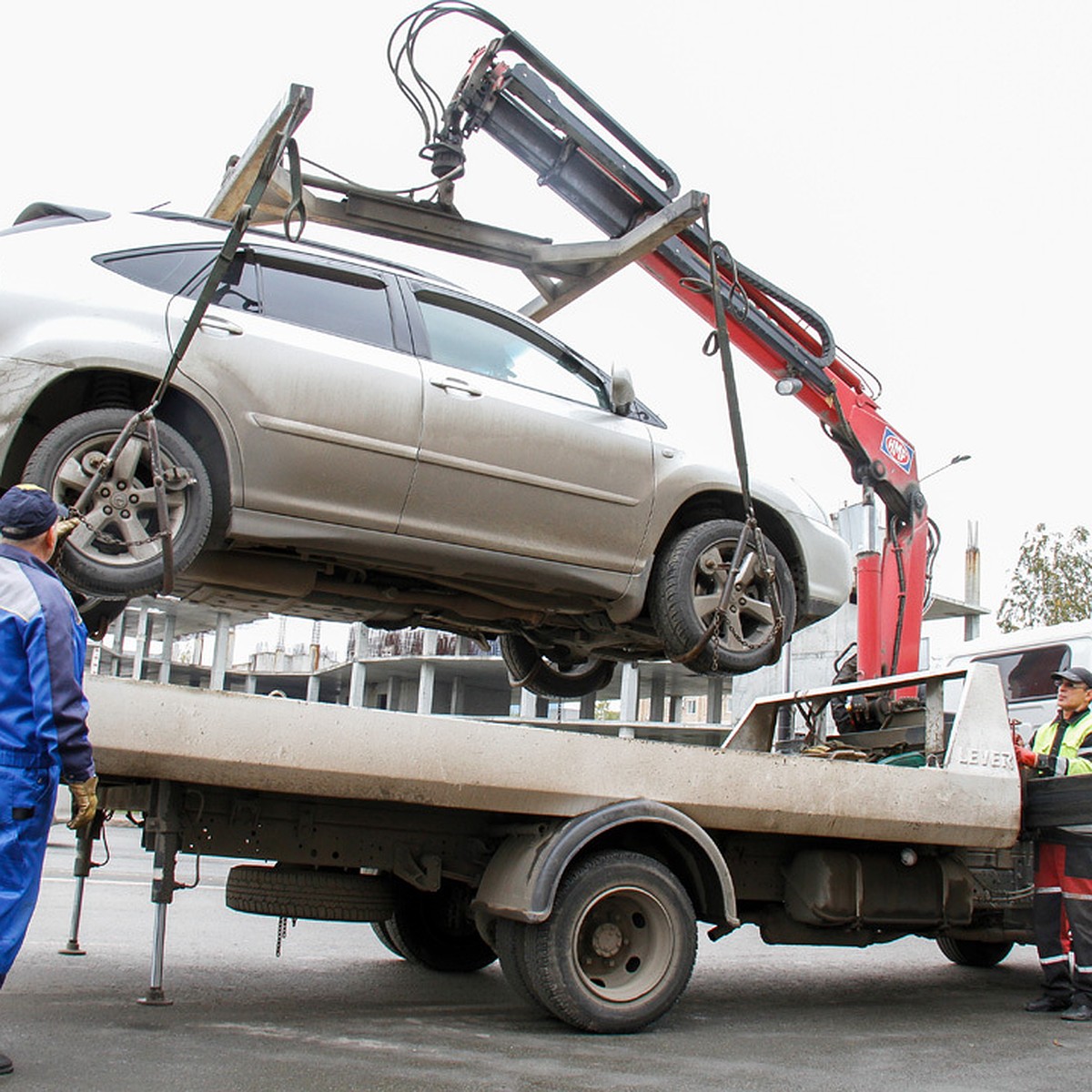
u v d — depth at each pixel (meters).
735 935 9.29
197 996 5.43
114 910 8.41
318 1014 5.20
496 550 5.80
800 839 6.05
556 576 6.02
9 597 3.48
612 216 7.27
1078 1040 5.43
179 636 38.06
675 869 5.41
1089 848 6.01
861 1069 4.61
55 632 3.50
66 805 16.50
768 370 8.22
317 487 5.31
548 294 7.03
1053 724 6.59
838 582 7.20
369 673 33.19
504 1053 4.54
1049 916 6.18
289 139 4.80
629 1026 5.03
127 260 5.16
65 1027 4.52
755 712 7.68
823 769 5.57
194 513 4.97
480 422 5.70
